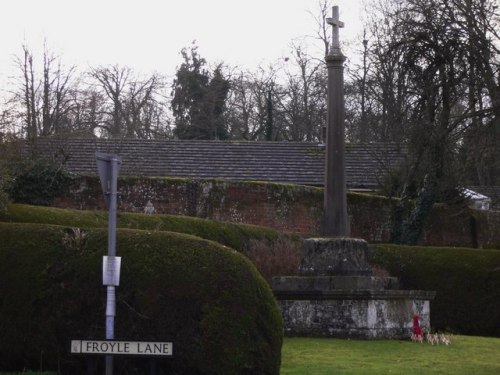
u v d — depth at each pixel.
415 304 17.92
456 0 26.17
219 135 55.59
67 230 12.62
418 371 13.15
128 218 21.39
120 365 11.60
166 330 11.62
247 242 22.62
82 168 31.55
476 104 26.72
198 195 27.56
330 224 17.97
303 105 53.56
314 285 17.38
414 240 28.61
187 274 11.80
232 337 11.54
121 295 11.81
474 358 14.94
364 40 43.03
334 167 17.98
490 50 25.81
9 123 24.53
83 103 51.34
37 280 12.16
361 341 16.47
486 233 31.03
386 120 29.45
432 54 26.36
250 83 56.00
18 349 12.05
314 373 12.74
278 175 33.41
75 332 11.90
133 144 34.38
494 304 23.67
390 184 30.61
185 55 57.38
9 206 19.39
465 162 26.88
